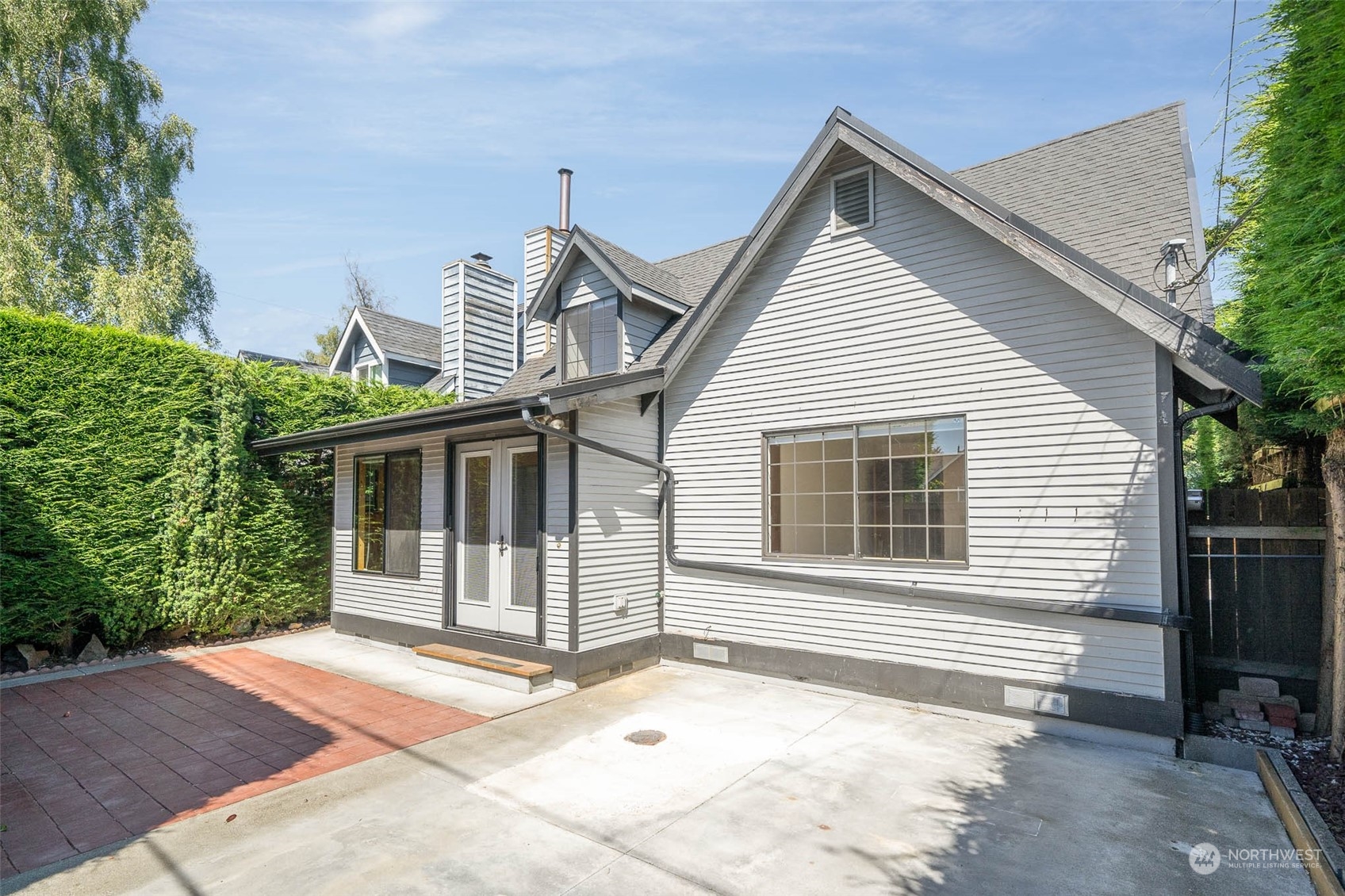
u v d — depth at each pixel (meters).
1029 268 5.99
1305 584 5.50
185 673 7.76
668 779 4.76
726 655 7.67
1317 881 3.34
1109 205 6.86
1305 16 3.85
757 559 7.52
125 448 8.36
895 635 6.55
